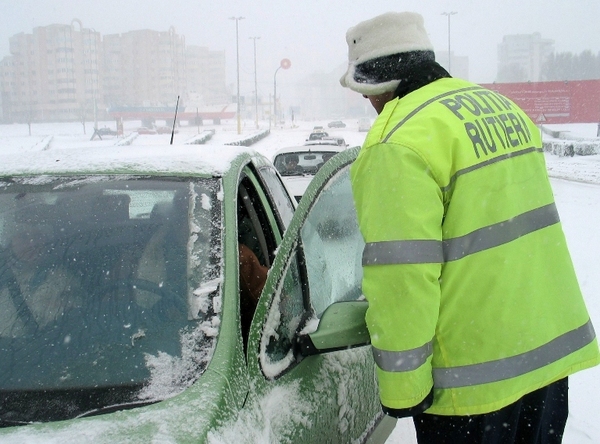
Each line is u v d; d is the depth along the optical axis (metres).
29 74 142.12
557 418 2.14
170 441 1.44
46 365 1.74
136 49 154.75
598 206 12.05
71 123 131.00
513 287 1.82
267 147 42.22
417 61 2.00
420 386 1.75
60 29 138.75
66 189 2.25
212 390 1.58
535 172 1.97
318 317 2.15
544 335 1.88
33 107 142.62
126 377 1.68
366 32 2.02
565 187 15.60
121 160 2.38
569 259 2.00
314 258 2.24
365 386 2.40
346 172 2.63
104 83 154.50
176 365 1.69
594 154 26.69
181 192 2.17
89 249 2.04
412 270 1.69
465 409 1.82
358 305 1.97
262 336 1.80
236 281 1.89
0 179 2.35
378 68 2.01
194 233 2.02
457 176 1.80
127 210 2.15
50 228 2.12
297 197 8.41
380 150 1.80
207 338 1.74
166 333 1.78
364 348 2.45
